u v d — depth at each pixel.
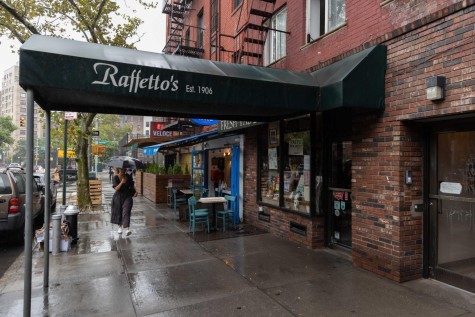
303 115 7.01
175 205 10.85
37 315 4.11
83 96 4.83
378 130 5.25
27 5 10.38
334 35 6.36
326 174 6.81
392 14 5.12
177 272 5.54
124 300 4.50
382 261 5.18
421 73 4.60
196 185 13.42
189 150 16.61
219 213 8.95
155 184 14.14
